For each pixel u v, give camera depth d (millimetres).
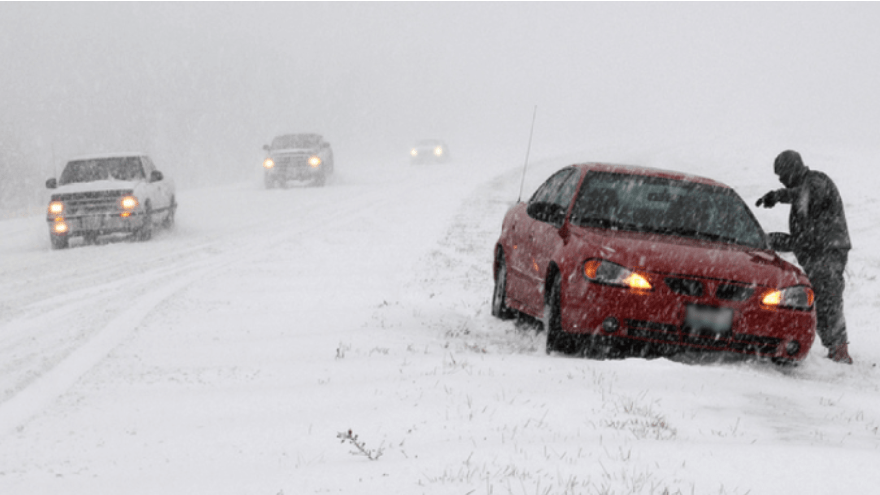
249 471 6250
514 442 6383
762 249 10875
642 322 9656
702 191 11797
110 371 10156
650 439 6359
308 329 12539
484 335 12500
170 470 6457
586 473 5438
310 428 7316
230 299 15805
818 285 11586
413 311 13922
